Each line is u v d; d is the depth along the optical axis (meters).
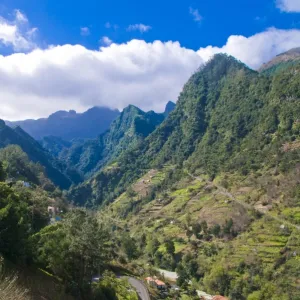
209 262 92.44
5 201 32.88
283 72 185.88
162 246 110.25
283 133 145.12
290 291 71.00
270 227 94.81
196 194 143.62
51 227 42.69
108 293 38.75
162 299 61.81
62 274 34.56
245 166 142.25
